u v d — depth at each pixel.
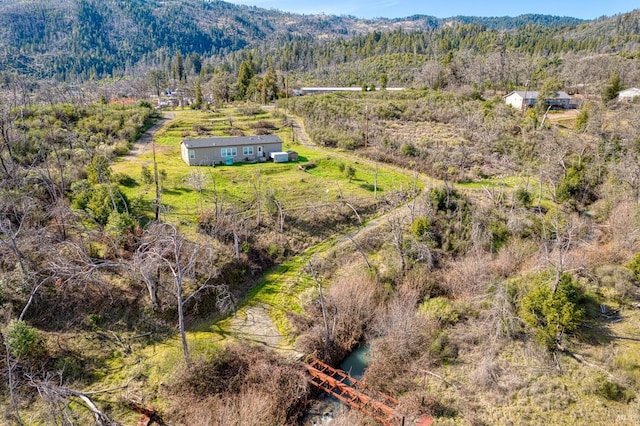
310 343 24.28
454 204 38.62
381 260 32.84
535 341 23.50
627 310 25.03
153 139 57.69
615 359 21.30
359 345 26.20
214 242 30.98
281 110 79.44
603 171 44.03
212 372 21.66
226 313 27.03
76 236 28.92
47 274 25.31
